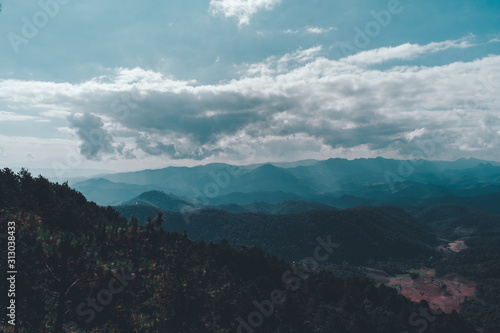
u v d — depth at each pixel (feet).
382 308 183.32
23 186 96.68
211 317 84.99
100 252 58.75
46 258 54.24
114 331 62.44
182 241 86.28
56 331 54.29
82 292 57.47
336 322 138.72
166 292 74.08
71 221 63.36
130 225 67.21
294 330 121.29
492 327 328.90
